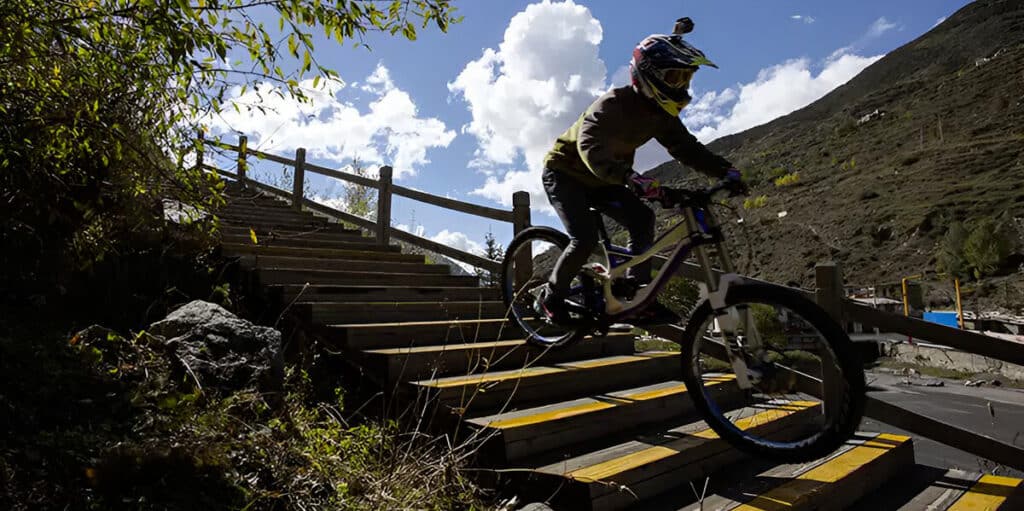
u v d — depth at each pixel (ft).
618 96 9.09
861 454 10.82
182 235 12.86
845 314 11.80
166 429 7.57
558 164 10.20
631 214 9.80
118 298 12.10
